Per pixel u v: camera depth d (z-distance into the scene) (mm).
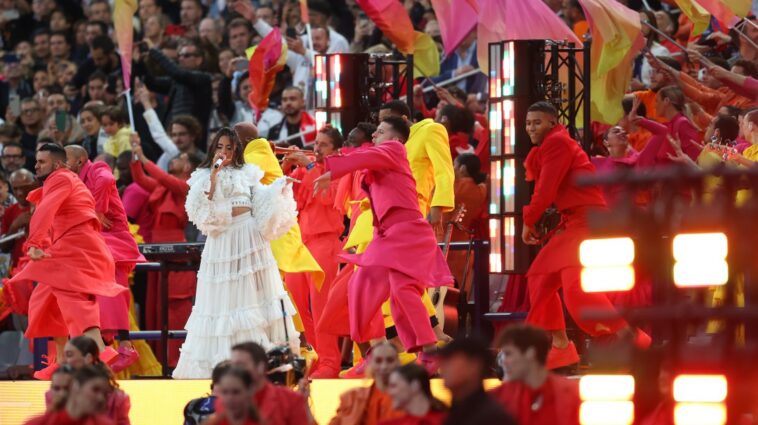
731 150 43438
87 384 29938
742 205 25266
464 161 52312
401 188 42562
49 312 46000
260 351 31109
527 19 51250
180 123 59250
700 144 48469
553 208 44625
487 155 55125
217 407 32344
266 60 58062
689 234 24969
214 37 69750
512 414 27969
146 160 56812
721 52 58219
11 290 50812
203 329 44531
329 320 45594
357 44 66688
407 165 42875
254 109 58969
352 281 43000
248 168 45062
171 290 55781
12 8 81188
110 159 61938
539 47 46969
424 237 42500
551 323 42844
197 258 50469
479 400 27734
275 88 64812
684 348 25344
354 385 41906
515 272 46469
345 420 32375
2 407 40469
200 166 45156
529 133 42531
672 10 63031
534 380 30344
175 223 56812
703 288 26219
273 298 44688
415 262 42156
